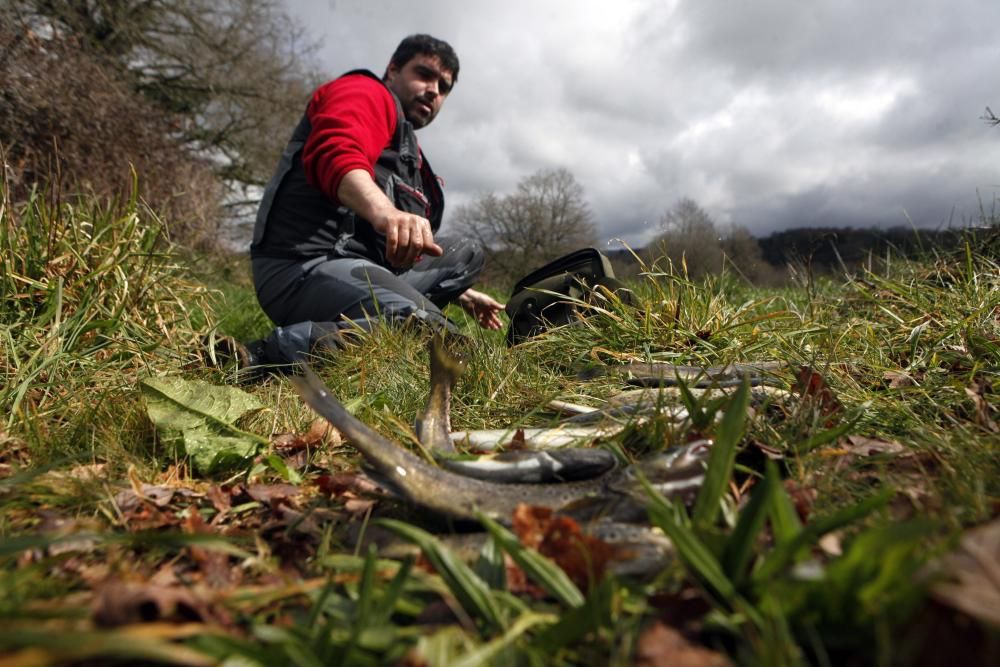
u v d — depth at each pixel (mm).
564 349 3186
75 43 9789
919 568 803
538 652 861
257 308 6039
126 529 1415
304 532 1393
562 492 1380
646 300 3334
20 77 8258
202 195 11844
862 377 2348
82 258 3184
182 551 1292
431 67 4414
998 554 772
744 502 1385
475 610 976
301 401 2465
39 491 1556
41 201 3289
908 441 1730
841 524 987
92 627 858
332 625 926
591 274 3762
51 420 2154
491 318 5141
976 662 716
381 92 3914
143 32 16562
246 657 807
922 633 754
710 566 910
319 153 3539
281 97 19203
